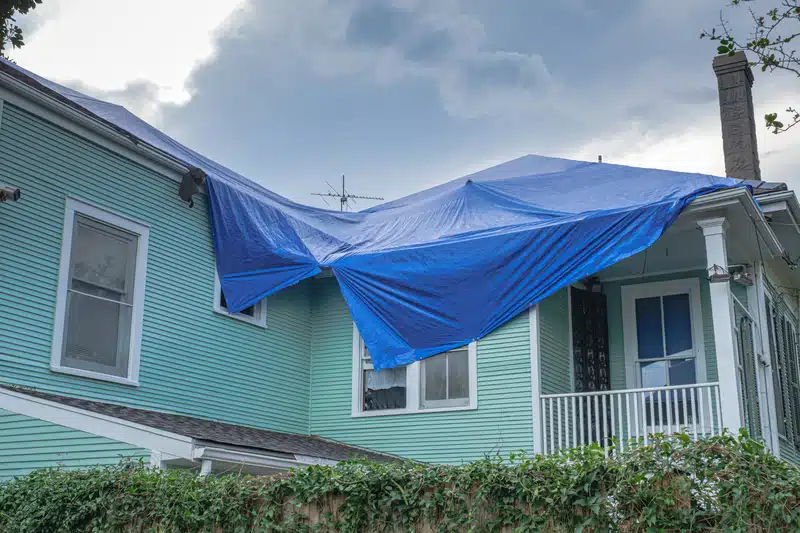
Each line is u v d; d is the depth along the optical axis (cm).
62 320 1105
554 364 1344
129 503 780
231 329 1359
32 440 1032
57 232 1120
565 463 636
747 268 1409
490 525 634
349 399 1447
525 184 1409
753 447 566
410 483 680
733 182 1176
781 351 1517
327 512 707
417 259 1352
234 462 1003
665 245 1372
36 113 1113
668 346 1472
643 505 581
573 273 1241
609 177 1350
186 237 1312
